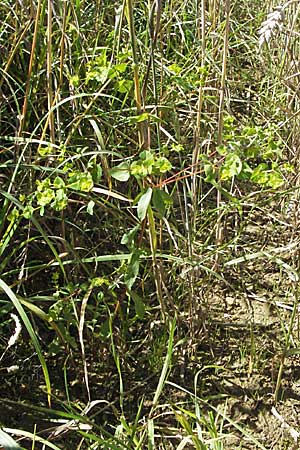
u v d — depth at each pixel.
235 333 2.17
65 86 2.32
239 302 2.27
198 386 2.02
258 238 2.49
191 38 3.01
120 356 2.04
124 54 1.88
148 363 2.05
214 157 2.17
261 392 2.01
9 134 2.30
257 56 3.03
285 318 2.22
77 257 1.90
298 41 2.62
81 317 1.80
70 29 2.34
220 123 2.02
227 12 1.93
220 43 2.60
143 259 2.07
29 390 1.96
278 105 2.87
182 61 2.83
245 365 2.08
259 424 1.92
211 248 2.21
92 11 2.57
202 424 1.84
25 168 2.01
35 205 2.06
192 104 2.73
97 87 2.36
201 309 2.08
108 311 1.93
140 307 1.83
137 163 1.60
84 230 2.17
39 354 1.58
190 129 2.64
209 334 2.16
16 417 1.89
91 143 2.30
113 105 2.43
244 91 3.18
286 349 1.95
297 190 2.43
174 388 2.00
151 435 1.66
